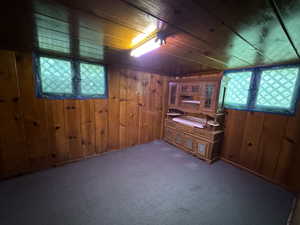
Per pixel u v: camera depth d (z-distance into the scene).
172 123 3.25
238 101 2.46
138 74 2.98
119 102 2.82
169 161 2.56
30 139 2.01
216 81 2.35
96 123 2.59
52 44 1.57
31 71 1.89
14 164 1.94
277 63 1.94
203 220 1.42
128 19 0.97
